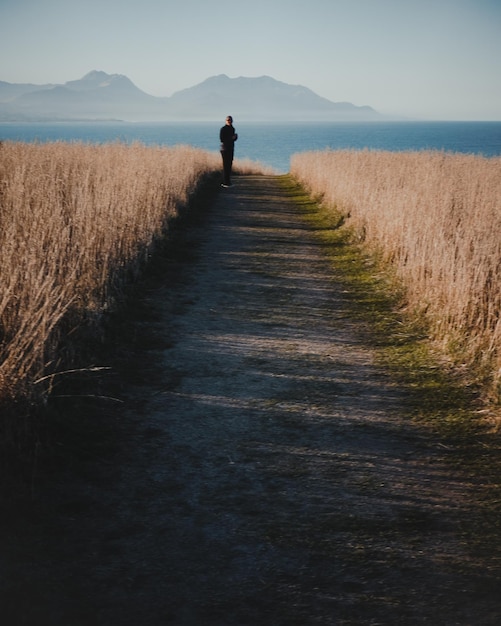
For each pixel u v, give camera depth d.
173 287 9.11
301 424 4.90
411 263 9.01
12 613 2.76
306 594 2.97
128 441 4.51
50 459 4.12
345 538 3.43
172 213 14.35
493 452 4.45
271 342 6.91
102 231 8.45
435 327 7.13
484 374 5.73
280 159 133.38
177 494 3.86
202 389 5.53
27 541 3.29
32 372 4.79
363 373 6.05
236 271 10.38
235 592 2.98
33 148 17.48
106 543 3.33
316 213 17.98
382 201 12.19
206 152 35.00
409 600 2.94
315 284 9.70
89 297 6.89
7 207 8.52
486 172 17.50
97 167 13.86
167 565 3.17
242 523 3.56
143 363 6.07
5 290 5.41
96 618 2.77
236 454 4.39
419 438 4.69
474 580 3.08
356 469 4.22
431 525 3.57
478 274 7.30
